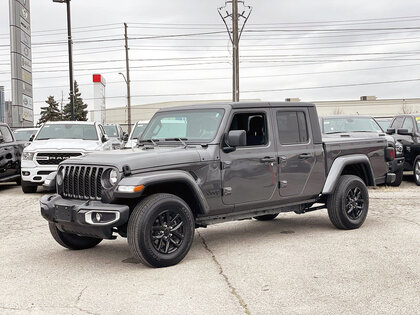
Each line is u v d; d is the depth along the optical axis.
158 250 5.89
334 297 4.82
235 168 6.63
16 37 35.69
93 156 6.30
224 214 6.77
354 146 8.07
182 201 6.08
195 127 6.82
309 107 7.60
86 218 5.79
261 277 5.50
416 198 11.45
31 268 6.15
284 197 7.22
